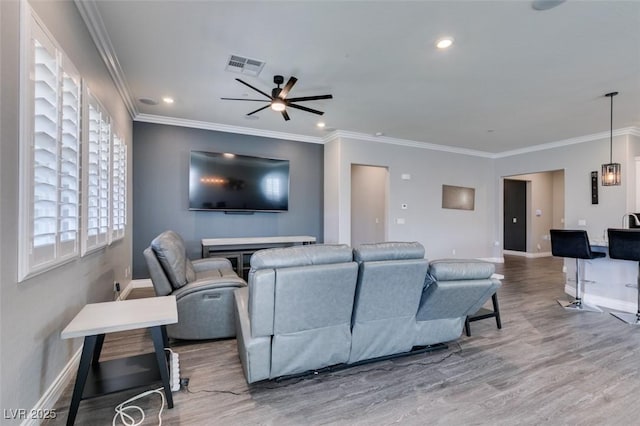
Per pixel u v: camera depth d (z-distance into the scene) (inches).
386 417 72.3
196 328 111.3
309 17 97.3
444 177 275.4
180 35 107.0
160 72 134.3
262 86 149.0
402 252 89.7
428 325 100.8
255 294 75.0
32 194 61.1
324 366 89.2
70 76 79.8
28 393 62.3
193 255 209.3
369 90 152.3
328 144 244.2
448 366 96.9
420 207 264.2
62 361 78.8
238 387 84.2
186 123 204.7
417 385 85.9
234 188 214.5
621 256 137.6
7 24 54.4
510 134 228.7
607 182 170.1
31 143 60.7
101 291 115.5
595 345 113.8
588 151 226.5
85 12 92.0
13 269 56.4
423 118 194.5
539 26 100.2
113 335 116.9
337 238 229.9
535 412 74.5
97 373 77.2
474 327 131.4
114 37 107.6
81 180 89.4
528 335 122.7
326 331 85.7
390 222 251.1
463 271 93.9
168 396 74.2
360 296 86.3
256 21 99.2
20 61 58.0
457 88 149.3
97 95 109.0
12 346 56.3
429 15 95.7
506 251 373.7
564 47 112.7
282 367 82.4
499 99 162.2
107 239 120.0
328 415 72.8
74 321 68.7
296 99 133.0
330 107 175.8
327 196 245.1
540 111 178.5
